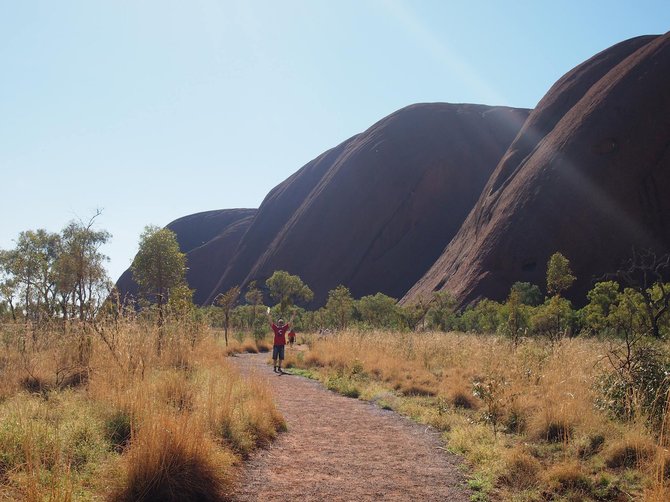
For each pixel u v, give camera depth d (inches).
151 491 179.2
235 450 240.8
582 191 2487.7
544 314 1021.8
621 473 217.9
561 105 3294.8
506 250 2546.8
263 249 5462.6
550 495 201.3
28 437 189.2
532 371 385.7
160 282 700.7
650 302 531.8
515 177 3004.4
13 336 403.2
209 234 7194.9
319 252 4554.6
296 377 594.2
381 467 237.3
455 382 444.1
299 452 260.1
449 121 4886.8
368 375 556.1
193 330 471.2
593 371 345.4
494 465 231.0
